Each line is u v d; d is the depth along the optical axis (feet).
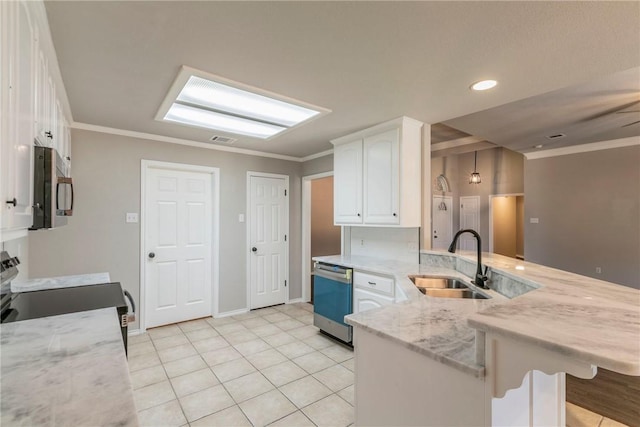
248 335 11.25
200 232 13.05
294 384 7.99
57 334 4.13
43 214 4.45
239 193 13.91
